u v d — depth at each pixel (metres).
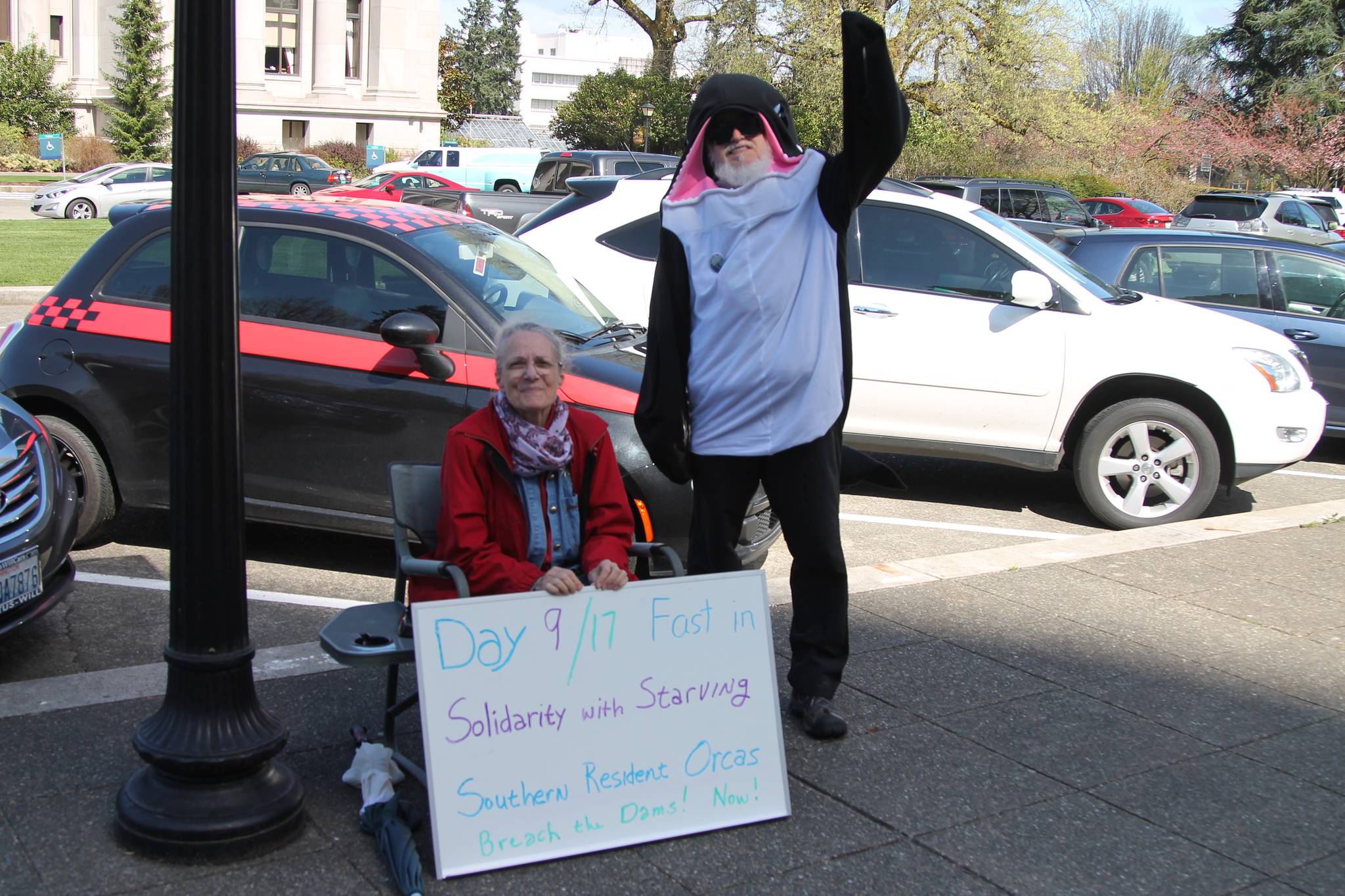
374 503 5.46
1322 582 5.95
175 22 2.94
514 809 3.17
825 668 4.00
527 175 30.44
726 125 3.65
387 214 5.93
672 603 3.37
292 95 53.12
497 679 3.17
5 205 31.61
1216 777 3.85
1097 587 5.74
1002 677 4.58
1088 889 3.19
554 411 3.64
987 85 35.59
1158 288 9.45
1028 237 7.62
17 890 2.95
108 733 3.82
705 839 3.35
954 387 7.27
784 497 3.83
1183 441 7.11
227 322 3.02
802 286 3.67
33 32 51.59
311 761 3.69
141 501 5.76
